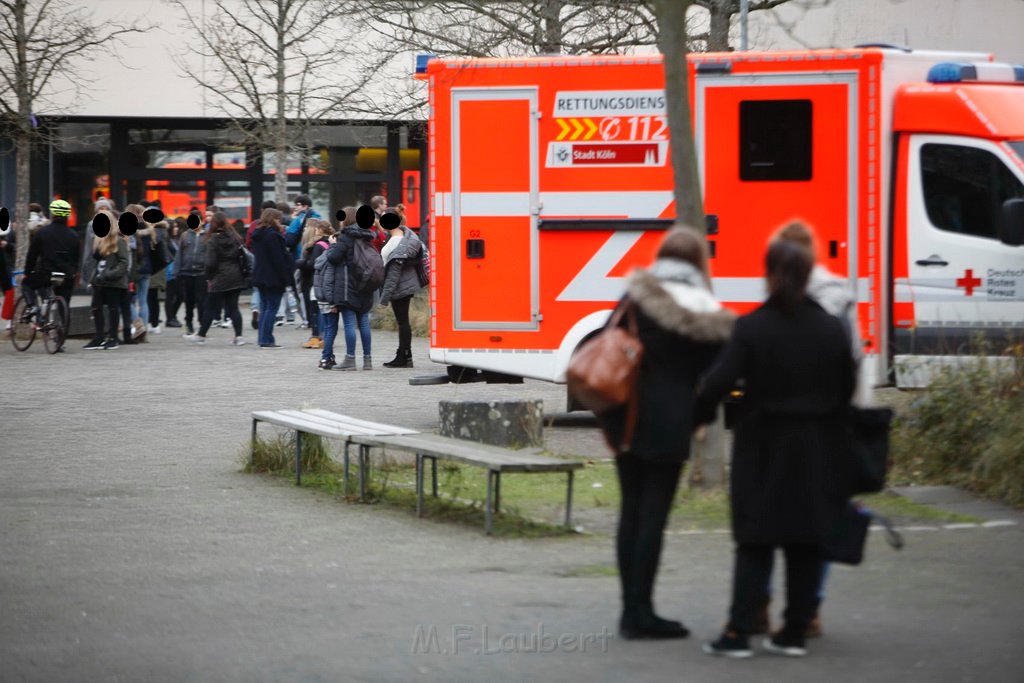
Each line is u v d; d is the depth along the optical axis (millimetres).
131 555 12844
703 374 9875
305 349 34625
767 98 19531
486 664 9266
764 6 28500
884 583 11398
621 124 20047
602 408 9719
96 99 53531
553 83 20141
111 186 58094
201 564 12469
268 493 16141
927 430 16703
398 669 9172
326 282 29094
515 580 11742
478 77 20297
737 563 9391
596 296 20234
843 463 9312
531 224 20312
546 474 17219
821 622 10234
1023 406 15953
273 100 47312
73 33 44000
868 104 19438
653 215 20016
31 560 12672
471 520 14320
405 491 16047
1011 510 14508
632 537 9938
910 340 19484
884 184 19531
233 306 35625
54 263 33500
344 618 10539
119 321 36969
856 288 19484
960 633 9883
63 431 21047
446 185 20438
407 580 11773
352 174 58938
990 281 19203
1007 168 19000
